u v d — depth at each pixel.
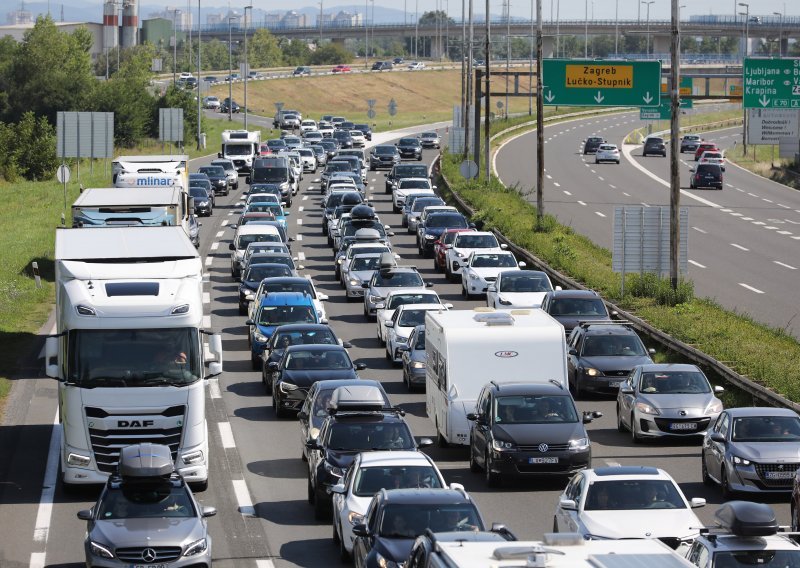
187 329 37.47
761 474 36.19
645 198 135.12
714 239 105.12
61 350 37.81
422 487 31.06
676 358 58.25
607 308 67.50
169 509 29.80
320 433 37.34
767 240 104.56
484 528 27.39
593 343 53.84
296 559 31.53
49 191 135.12
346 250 84.19
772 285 81.44
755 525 24.14
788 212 125.88
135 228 44.97
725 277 84.94
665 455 43.12
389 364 59.59
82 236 43.06
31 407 50.41
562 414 39.84
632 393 45.66
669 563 17.75
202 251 97.75
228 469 41.38
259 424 47.94
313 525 34.91
